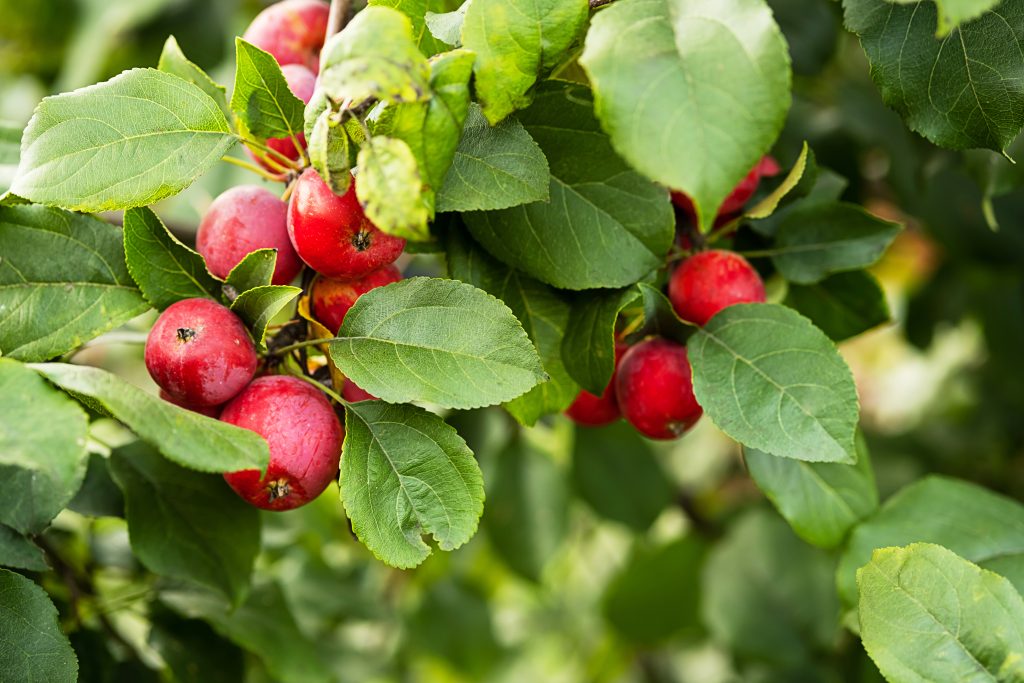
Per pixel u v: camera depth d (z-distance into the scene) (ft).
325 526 3.80
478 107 2.91
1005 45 2.95
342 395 3.00
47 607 2.92
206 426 2.82
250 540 3.14
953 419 4.83
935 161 3.56
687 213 3.12
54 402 2.78
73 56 3.95
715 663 5.16
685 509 4.64
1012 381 4.36
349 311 2.93
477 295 2.90
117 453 3.14
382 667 4.15
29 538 2.94
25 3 4.03
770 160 3.18
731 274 3.05
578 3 2.89
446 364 2.89
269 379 2.93
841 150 3.66
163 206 3.60
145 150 2.92
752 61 2.77
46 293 2.94
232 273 2.93
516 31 2.88
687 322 3.03
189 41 3.88
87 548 3.40
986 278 4.25
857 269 3.20
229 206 2.98
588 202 2.97
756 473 3.11
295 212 2.91
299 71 3.07
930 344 4.43
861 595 2.96
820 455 2.93
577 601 5.49
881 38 2.98
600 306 3.01
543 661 5.57
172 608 3.28
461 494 2.90
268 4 3.92
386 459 2.91
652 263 2.98
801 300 3.26
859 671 3.55
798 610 3.88
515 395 2.87
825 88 3.77
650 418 3.05
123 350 4.08
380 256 2.92
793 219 3.17
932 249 4.68
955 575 2.95
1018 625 2.93
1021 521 3.13
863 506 3.12
